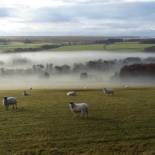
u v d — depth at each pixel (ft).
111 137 104.83
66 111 148.77
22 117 136.26
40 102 180.55
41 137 105.81
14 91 270.67
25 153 91.35
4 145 97.91
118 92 230.48
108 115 138.10
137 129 114.01
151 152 91.50
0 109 157.69
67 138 104.37
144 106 159.74
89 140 102.06
